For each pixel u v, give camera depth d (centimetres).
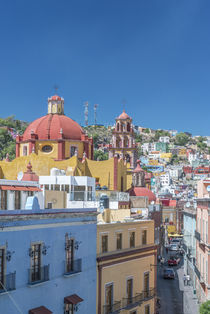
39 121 5934
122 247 3359
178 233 11800
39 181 3875
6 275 2189
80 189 3897
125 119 7119
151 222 3819
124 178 6056
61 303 2606
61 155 5575
